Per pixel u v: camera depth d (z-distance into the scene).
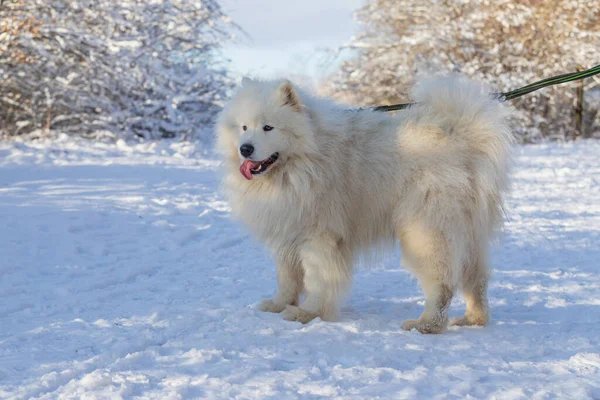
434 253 4.95
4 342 4.31
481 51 25.52
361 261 5.41
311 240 5.14
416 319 5.06
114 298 5.71
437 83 5.26
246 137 4.98
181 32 22.47
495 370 3.95
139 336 4.44
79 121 21.38
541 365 4.07
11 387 3.52
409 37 25.72
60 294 5.72
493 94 5.53
